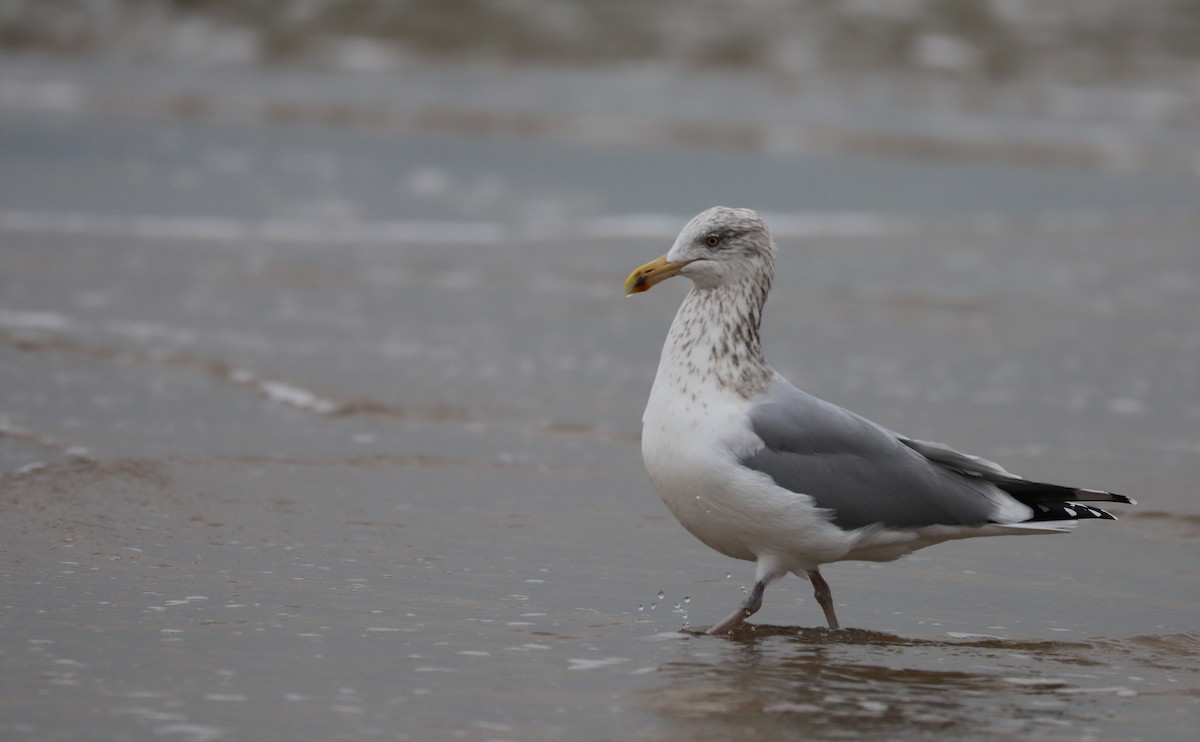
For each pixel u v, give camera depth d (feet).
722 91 184.44
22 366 44.75
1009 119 170.81
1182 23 210.79
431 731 20.20
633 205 101.81
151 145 120.98
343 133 139.33
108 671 22.03
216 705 20.83
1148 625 27.40
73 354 46.98
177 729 19.84
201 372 46.03
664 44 203.21
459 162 121.39
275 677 22.16
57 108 148.15
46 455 35.32
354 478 35.58
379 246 76.07
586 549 31.04
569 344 54.29
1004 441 41.98
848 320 60.29
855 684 23.24
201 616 25.05
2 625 23.89
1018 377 51.08
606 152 133.69
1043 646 25.91
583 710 21.33
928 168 132.67
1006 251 81.35
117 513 31.22
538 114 154.61
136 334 50.98
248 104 155.63
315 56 199.41
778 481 25.46
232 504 32.60
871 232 87.61
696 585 29.04
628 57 201.16
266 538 30.30
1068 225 92.99
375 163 118.11
